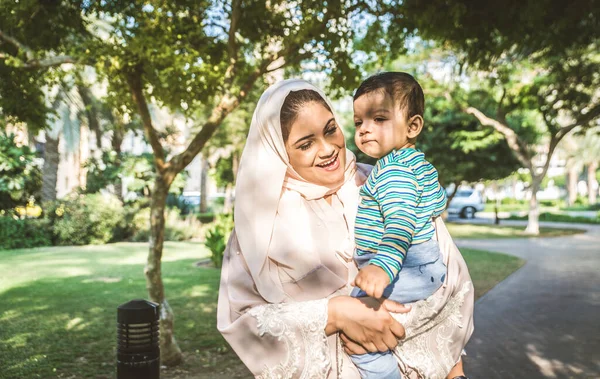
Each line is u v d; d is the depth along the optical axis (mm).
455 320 1706
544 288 11203
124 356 4711
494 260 15438
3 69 6543
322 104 1738
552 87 21391
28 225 19906
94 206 20844
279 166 1702
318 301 1575
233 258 1745
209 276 12664
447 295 1667
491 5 5828
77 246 19922
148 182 22531
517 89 21984
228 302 1695
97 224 20750
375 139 1673
